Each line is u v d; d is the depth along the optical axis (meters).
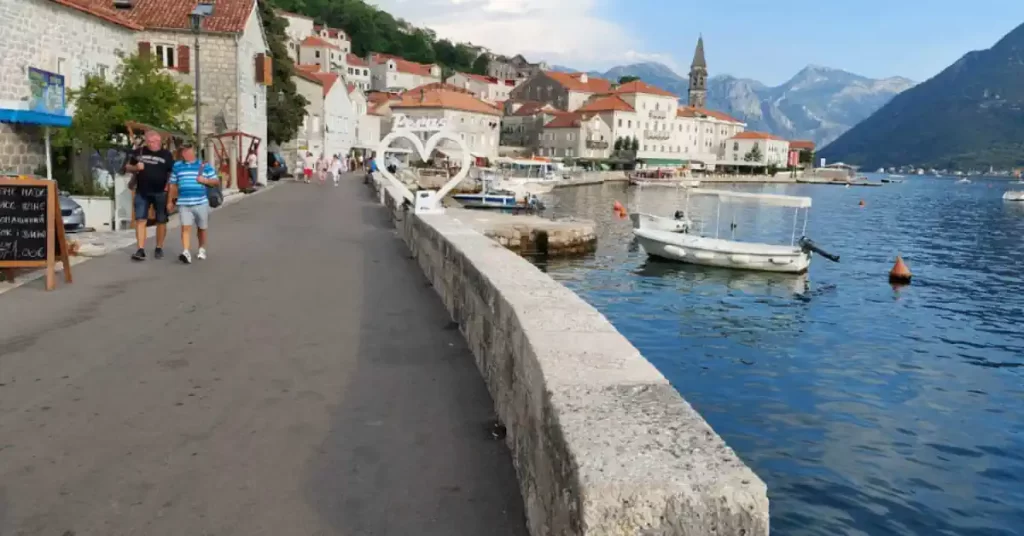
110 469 4.48
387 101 126.19
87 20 25.31
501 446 4.99
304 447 4.91
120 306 9.10
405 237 16.67
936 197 126.44
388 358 7.08
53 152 21.80
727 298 25.78
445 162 92.94
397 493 4.27
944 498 9.96
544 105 160.50
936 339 20.41
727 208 80.00
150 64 26.64
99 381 6.16
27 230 9.88
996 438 12.41
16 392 5.84
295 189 41.53
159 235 13.03
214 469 4.53
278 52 55.25
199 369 6.59
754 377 15.74
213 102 36.28
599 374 3.48
